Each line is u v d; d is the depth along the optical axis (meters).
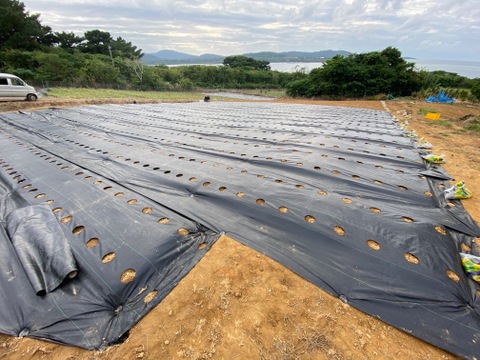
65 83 21.00
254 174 3.56
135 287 1.80
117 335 1.50
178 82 34.38
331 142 5.25
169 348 1.45
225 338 1.50
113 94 18.44
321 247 2.15
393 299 1.69
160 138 5.66
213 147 4.92
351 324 1.56
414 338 1.48
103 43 36.66
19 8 26.45
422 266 1.93
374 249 2.11
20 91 10.55
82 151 4.66
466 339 1.45
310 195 2.94
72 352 1.43
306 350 1.43
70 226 2.43
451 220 2.53
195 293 1.77
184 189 3.14
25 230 2.25
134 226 2.41
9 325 1.55
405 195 3.02
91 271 1.89
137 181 3.40
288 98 25.00
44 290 1.73
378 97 20.27
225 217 2.58
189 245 2.21
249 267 1.99
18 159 4.27
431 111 10.61
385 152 4.62
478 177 3.65
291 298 1.74
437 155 4.45
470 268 1.88
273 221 2.47
